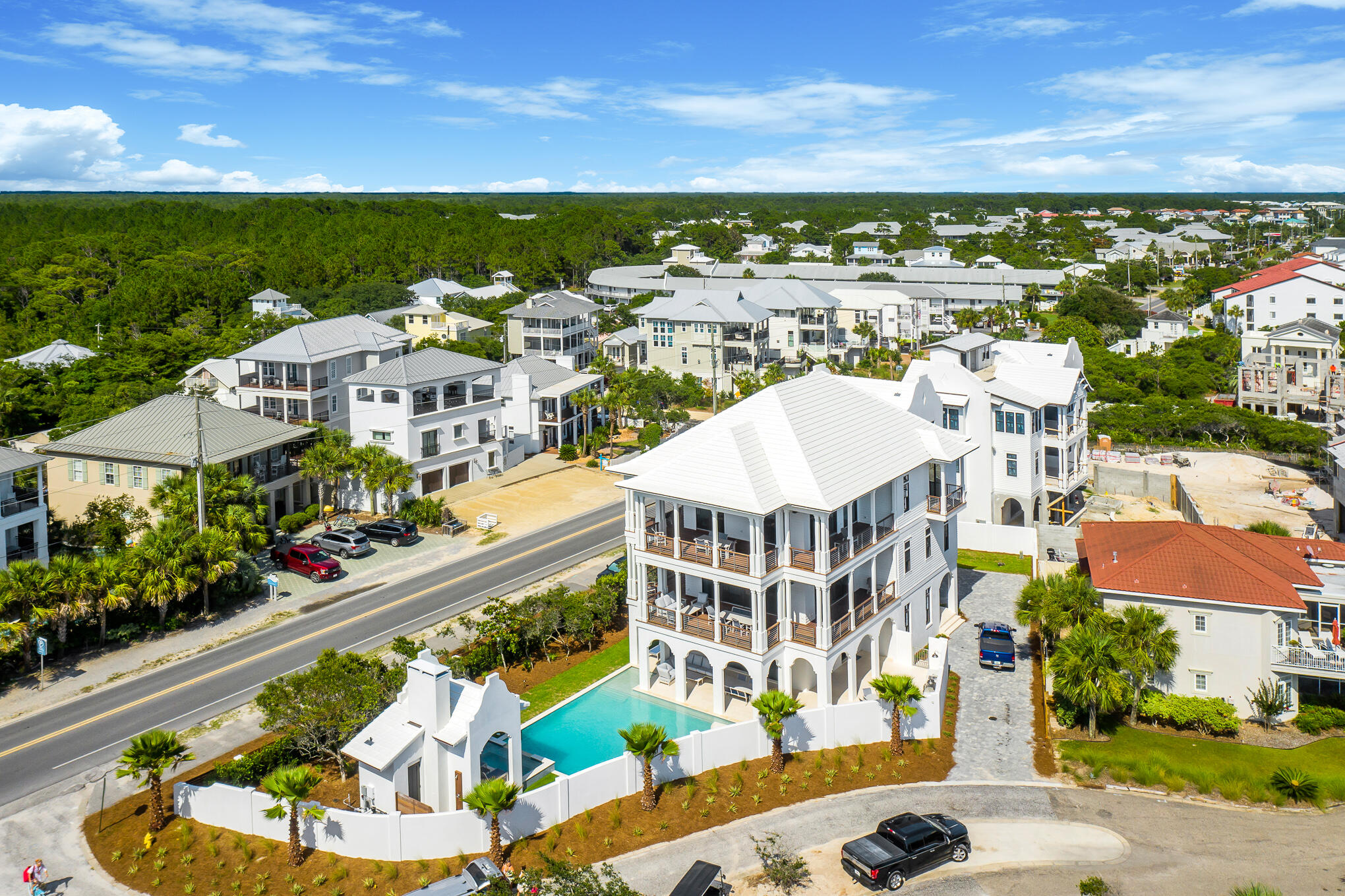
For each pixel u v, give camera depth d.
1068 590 39.62
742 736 34.59
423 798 30.52
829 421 40.94
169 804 33.00
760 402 40.12
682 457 38.66
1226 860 29.12
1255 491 68.06
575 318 121.19
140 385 89.25
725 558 37.44
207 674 43.09
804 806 32.22
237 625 48.72
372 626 48.34
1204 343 116.69
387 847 29.12
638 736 31.30
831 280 177.88
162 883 28.66
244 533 54.19
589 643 45.34
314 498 69.62
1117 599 39.56
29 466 49.28
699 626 38.41
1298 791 32.25
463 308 146.62
